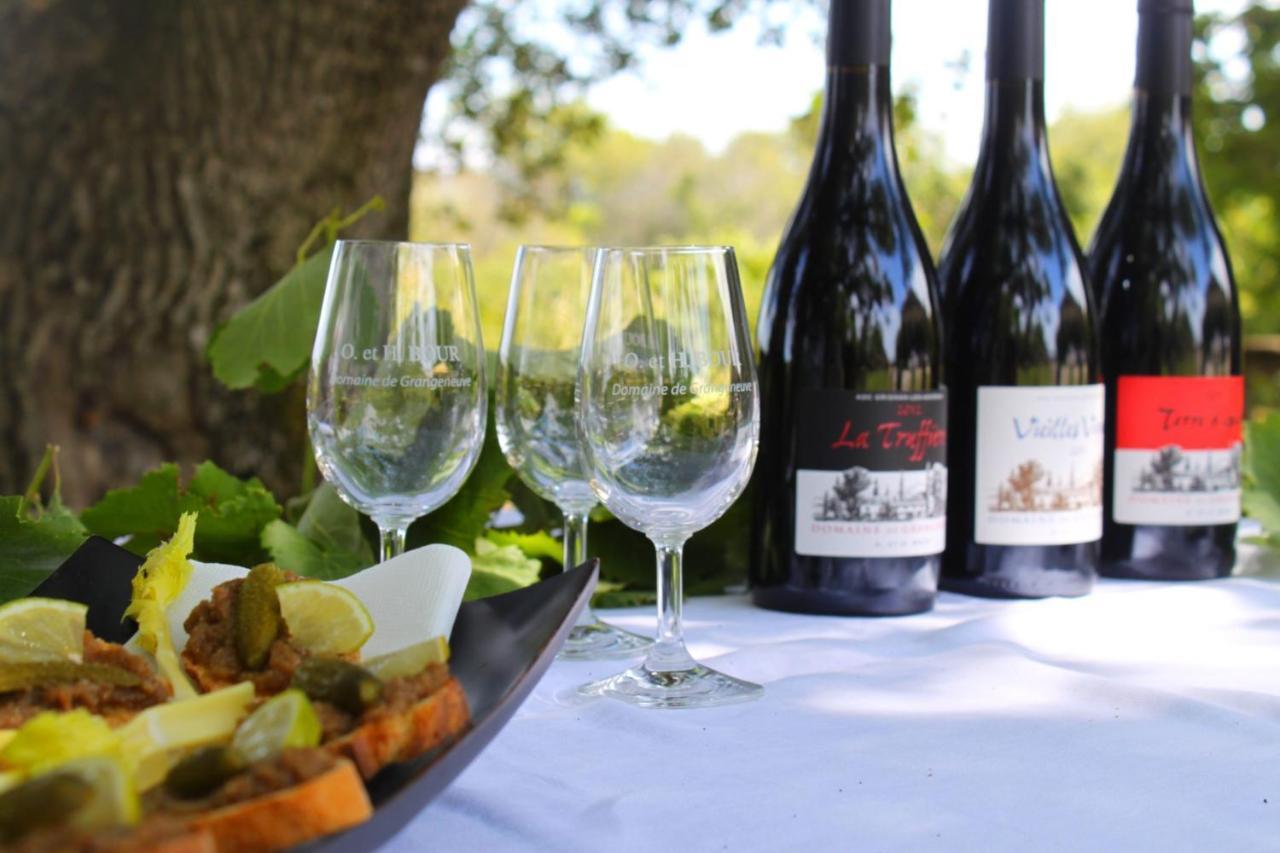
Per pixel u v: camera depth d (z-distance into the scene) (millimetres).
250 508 1349
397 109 3307
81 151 3145
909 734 965
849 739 952
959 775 868
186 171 3146
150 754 647
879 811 798
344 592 867
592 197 16750
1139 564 1707
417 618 936
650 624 1432
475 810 803
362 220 3297
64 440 3166
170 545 966
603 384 1054
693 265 1051
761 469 1538
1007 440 1547
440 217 7453
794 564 1481
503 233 11992
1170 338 1755
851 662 1234
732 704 1053
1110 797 826
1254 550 1960
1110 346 1787
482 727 704
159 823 503
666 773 873
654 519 1085
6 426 3152
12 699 799
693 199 16250
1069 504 1551
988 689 1100
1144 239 1787
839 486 1457
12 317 3160
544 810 792
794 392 1516
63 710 779
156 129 3143
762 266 8469
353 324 1116
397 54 3240
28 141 3139
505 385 1322
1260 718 1006
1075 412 1551
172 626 941
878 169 1588
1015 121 1669
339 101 3197
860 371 1529
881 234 1565
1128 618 1417
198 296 3166
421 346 1117
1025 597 1549
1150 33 1806
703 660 1225
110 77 3135
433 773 653
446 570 966
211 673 845
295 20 3111
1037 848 741
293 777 595
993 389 1551
